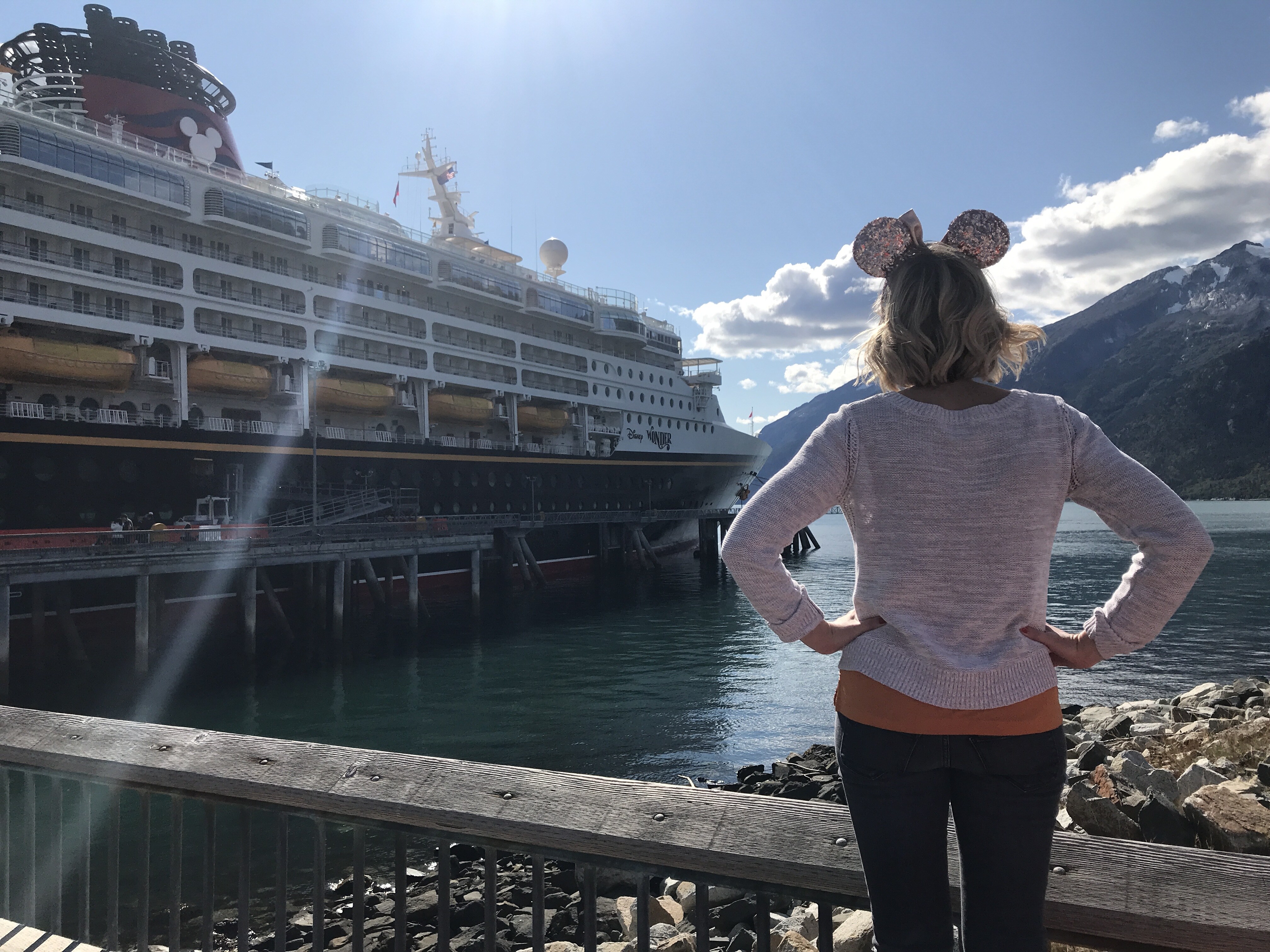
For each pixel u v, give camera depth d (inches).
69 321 1000.2
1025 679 52.4
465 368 1567.4
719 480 2257.6
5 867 114.9
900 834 54.0
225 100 1348.4
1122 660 895.1
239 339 1192.2
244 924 97.6
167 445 1077.8
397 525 1237.1
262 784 94.3
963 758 52.4
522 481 1670.8
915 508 54.3
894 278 60.8
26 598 962.7
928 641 52.9
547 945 225.8
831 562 2468.0
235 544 948.6
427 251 1497.3
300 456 1257.4
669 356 2126.0
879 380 64.5
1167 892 60.9
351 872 376.5
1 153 949.2
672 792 78.6
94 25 1204.5
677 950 178.7
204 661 925.8
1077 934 63.8
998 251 61.8
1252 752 268.2
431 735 639.1
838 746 58.1
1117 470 53.2
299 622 1179.3
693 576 1852.9
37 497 973.8
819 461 56.6
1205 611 1238.3
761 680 822.5
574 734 638.5
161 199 1096.2
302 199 1358.3
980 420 54.8
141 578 846.5
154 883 364.5
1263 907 58.0
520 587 1638.8
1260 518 4945.9
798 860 69.9
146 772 101.0
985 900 53.8
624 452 1915.6
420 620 1239.5
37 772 111.7
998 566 53.3
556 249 2058.3
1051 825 53.1
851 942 161.9
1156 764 296.0
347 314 1358.3
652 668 887.1
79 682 820.6
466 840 86.0
